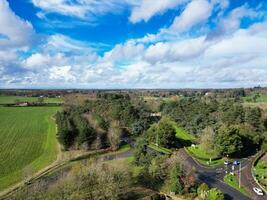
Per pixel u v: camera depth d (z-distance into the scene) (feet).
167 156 298.35
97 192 208.64
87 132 391.04
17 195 210.59
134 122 521.24
